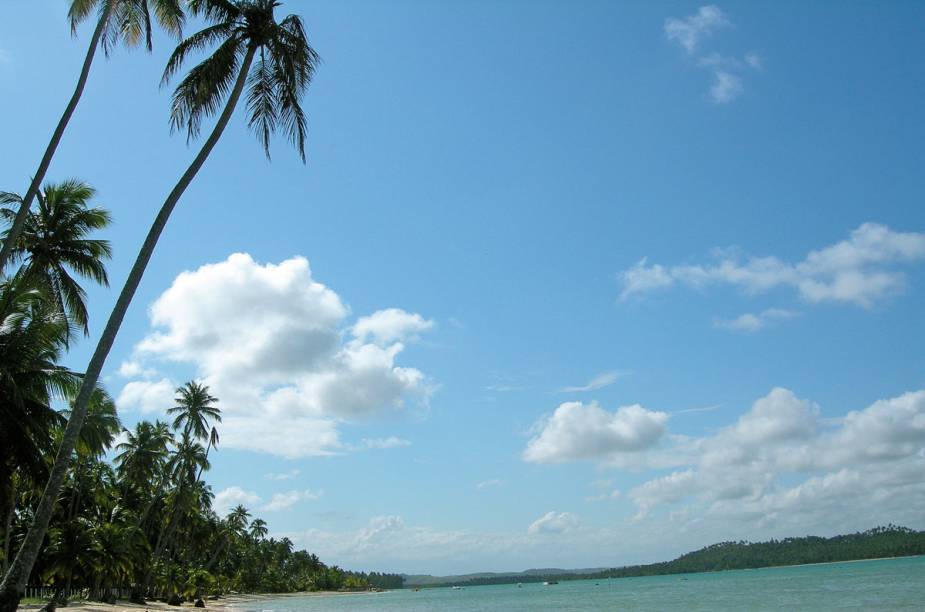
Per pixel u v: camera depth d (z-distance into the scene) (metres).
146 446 62.19
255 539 147.62
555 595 138.75
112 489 66.44
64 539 52.03
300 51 21.48
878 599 61.72
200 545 88.31
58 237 30.05
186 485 66.44
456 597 166.88
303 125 21.45
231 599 119.25
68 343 28.12
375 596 191.38
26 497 44.50
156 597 74.50
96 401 36.78
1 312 25.36
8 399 25.72
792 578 134.38
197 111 20.84
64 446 17.31
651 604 75.81
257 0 21.55
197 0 21.31
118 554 54.28
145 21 24.08
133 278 18.72
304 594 187.50
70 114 22.25
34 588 54.94
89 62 22.55
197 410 64.38
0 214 29.23
